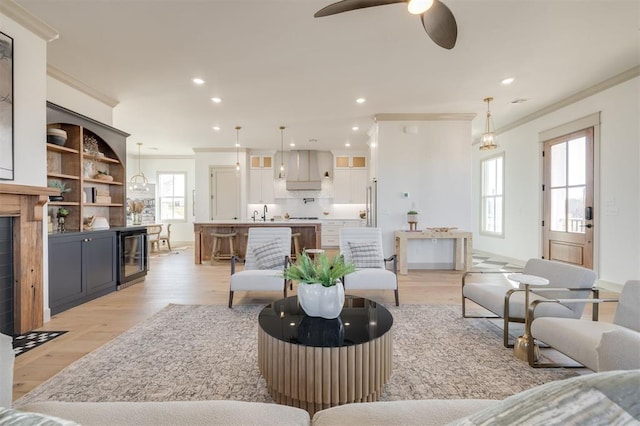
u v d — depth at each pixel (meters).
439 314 3.31
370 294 4.11
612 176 4.09
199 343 2.59
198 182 8.42
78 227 3.89
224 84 4.16
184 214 9.64
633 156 3.83
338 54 3.39
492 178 7.02
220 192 8.45
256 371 2.14
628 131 3.88
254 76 3.92
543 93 4.54
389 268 5.63
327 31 2.96
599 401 0.51
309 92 4.47
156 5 2.56
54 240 3.25
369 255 4.05
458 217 5.62
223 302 3.76
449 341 2.63
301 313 2.17
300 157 8.81
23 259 2.79
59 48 3.21
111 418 0.82
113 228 4.34
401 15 2.72
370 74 3.89
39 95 2.88
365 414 0.88
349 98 4.73
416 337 2.71
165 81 4.04
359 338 1.74
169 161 9.57
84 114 4.20
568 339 1.87
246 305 3.63
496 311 2.67
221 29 2.91
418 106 5.11
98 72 3.76
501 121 6.04
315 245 6.46
